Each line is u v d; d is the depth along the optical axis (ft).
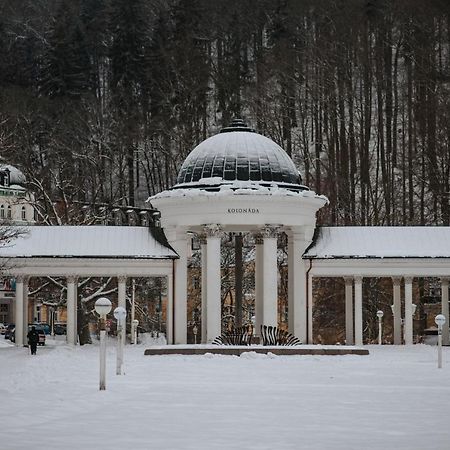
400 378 168.04
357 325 290.15
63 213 374.63
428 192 428.56
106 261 288.51
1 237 273.13
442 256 289.53
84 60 516.73
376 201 399.03
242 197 273.95
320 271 289.74
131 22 518.78
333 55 453.99
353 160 427.74
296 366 201.67
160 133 456.45
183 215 282.97
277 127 448.65
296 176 291.17
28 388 142.00
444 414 111.04
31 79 531.50
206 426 99.76
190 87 465.88
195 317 376.07
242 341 258.37
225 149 286.05
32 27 572.51
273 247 277.85
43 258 287.28
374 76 465.06
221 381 160.56
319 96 449.48
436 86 435.53
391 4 462.19
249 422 103.09
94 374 174.60
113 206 377.71
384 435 93.61
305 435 93.40
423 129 424.46
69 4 557.74
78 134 440.45
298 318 288.51
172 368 194.39
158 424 101.19
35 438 89.97
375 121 472.85
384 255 289.12
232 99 465.88
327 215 406.00
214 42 532.32
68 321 291.17
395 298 304.91
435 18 456.86
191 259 387.14
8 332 422.00
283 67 460.14
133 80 504.84
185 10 512.22
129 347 289.33
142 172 482.69
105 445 85.87
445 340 306.76
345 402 124.36
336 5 480.64
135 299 378.32
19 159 408.46
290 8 507.30
